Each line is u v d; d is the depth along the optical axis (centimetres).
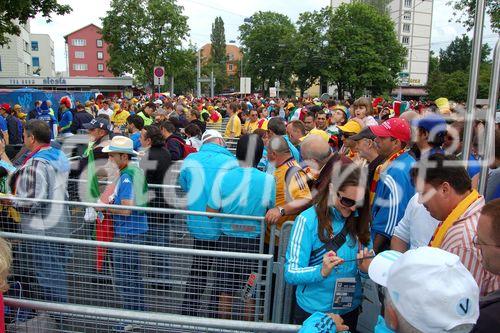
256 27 5725
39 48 8688
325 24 4916
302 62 4997
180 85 6894
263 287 296
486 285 175
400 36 4419
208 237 337
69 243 296
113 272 317
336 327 170
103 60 9294
